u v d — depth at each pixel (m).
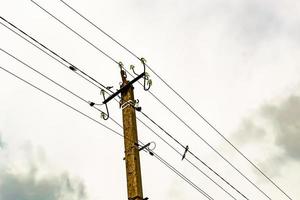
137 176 11.78
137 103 13.11
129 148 12.31
